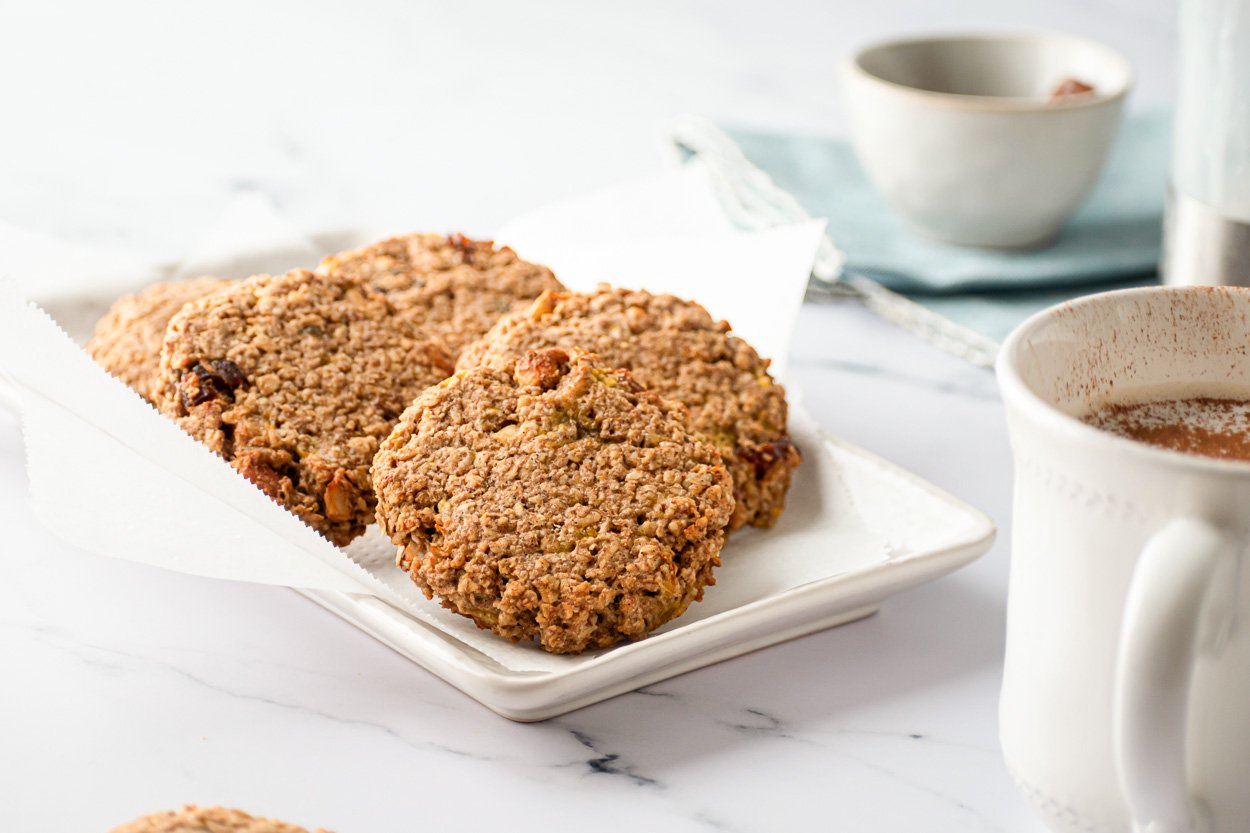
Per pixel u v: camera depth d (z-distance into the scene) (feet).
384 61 3.84
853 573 2.16
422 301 2.42
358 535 2.23
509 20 4.10
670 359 2.32
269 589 2.24
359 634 2.19
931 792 2.04
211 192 3.13
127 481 2.13
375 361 2.29
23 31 3.95
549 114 3.50
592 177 3.18
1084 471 1.85
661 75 3.74
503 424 2.17
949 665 2.17
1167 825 1.86
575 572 2.10
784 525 2.28
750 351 2.35
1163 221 2.88
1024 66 2.94
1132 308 1.97
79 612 2.20
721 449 2.26
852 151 3.04
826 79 3.72
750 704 2.12
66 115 3.45
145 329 2.40
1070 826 1.94
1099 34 3.80
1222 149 2.48
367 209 3.07
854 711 2.12
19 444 2.42
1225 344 1.98
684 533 2.13
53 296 2.53
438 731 2.09
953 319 2.70
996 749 2.09
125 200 3.09
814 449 2.33
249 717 2.09
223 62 3.81
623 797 2.03
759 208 2.87
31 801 2.01
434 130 3.41
